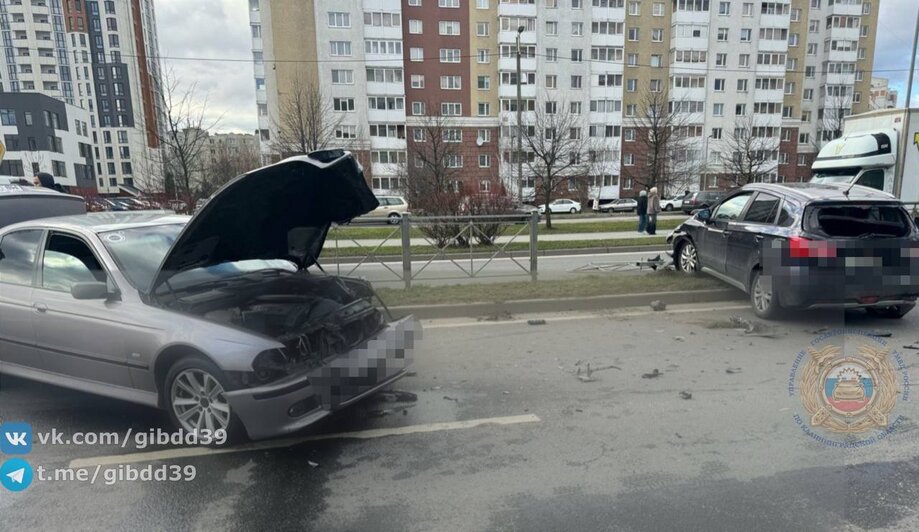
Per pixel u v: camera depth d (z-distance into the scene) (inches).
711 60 2283.5
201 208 135.4
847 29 2439.7
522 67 2169.0
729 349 209.9
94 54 3570.4
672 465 126.2
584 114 2236.7
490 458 130.7
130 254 157.6
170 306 144.2
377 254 406.9
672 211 1651.1
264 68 2070.6
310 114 1299.2
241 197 138.8
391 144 2121.1
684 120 2033.7
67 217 178.5
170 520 108.3
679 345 216.4
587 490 116.4
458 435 142.8
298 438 142.3
